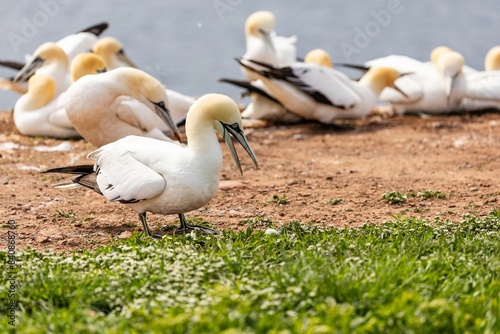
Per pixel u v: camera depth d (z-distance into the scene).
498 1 55.91
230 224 13.22
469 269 10.15
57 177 16.33
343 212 14.06
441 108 23.08
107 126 16.16
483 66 41.53
